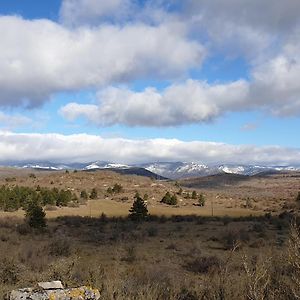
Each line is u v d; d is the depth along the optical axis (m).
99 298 7.67
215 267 15.58
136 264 19.09
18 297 7.21
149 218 64.25
